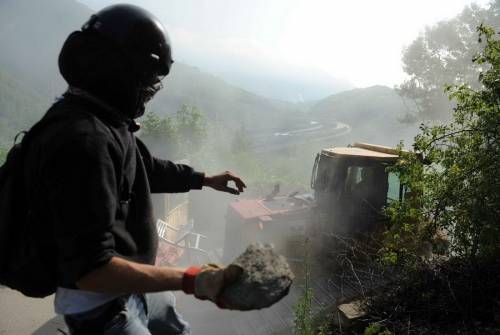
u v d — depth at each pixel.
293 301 5.79
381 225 5.88
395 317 3.75
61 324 7.84
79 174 1.08
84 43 1.29
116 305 1.33
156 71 1.41
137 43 1.32
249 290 1.04
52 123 1.18
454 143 4.09
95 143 1.12
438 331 3.42
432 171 3.99
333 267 5.71
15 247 1.18
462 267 3.87
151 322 1.60
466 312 3.47
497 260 3.59
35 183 1.14
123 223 1.29
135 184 1.40
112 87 1.28
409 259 4.09
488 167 3.46
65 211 1.06
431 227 3.88
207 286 1.06
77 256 1.04
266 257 1.15
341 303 4.52
